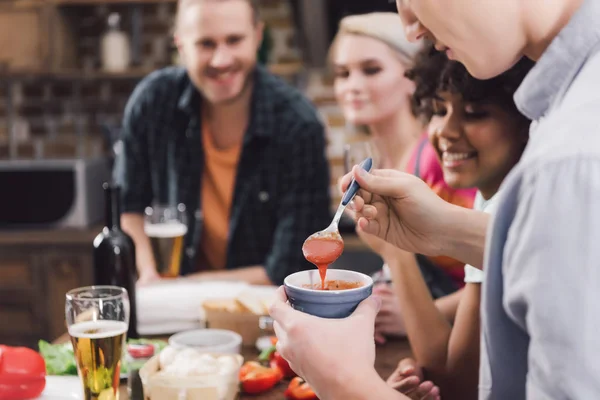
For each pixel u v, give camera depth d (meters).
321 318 0.76
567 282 0.55
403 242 1.02
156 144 2.33
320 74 3.56
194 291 1.51
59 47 3.50
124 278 1.38
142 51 3.74
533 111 0.71
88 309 1.04
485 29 0.67
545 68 0.67
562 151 0.57
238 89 2.09
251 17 2.08
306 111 2.34
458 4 0.66
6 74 3.48
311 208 2.30
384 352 1.37
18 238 3.19
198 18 2.00
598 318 0.54
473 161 1.21
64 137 3.83
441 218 0.96
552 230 0.56
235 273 2.18
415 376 1.14
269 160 2.28
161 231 1.70
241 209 2.29
